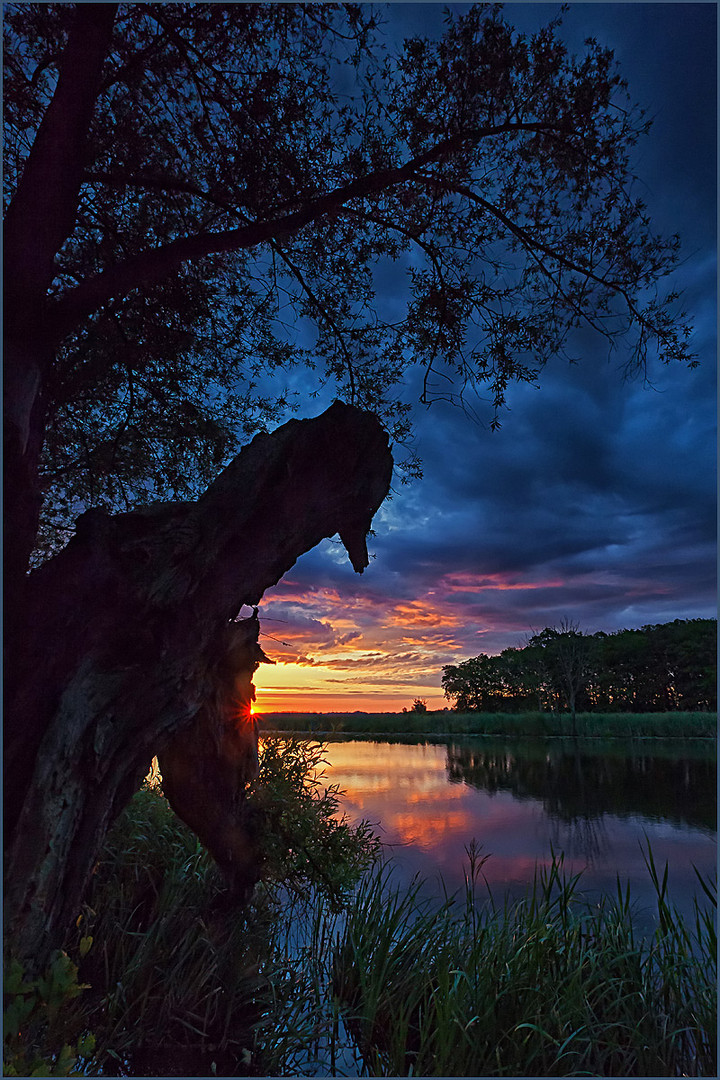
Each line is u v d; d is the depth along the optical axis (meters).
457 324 4.87
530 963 3.39
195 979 3.52
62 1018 2.36
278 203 4.32
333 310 5.19
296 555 3.69
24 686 2.38
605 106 4.24
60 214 2.93
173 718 3.03
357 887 5.33
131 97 4.23
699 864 6.59
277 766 5.11
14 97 3.90
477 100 4.36
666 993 3.35
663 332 4.27
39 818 2.22
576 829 8.38
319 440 3.50
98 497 5.45
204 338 5.04
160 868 4.71
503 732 32.03
